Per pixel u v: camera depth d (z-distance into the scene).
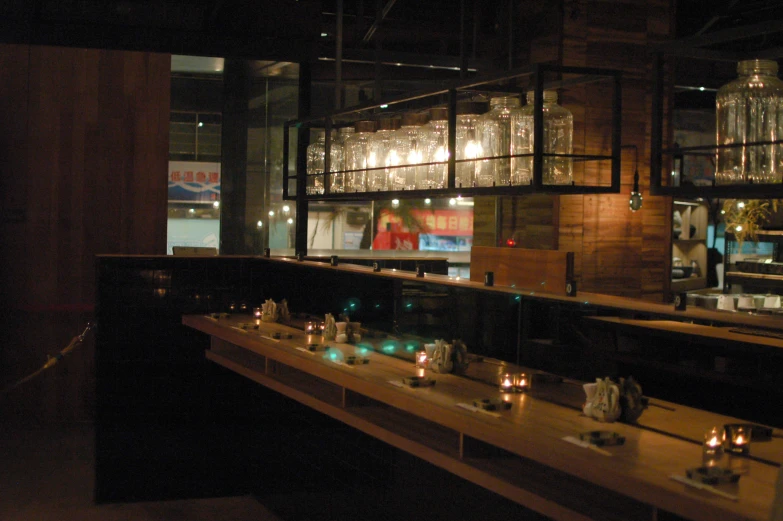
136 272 5.37
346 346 3.99
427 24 7.63
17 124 6.68
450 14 7.70
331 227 7.61
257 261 5.60
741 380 2.41
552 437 2.30
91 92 6.84
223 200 7.25
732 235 7.41
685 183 2.25
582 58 6.73
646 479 1.93
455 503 3.12
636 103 6.87
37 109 6.73
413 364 3.51
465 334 3.52
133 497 5.14
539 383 2.89
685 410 2.55
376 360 3.60
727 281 7.15
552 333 3.05
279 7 5.58
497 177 3.16
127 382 5.36
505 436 2.37
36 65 6.70
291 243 7.45
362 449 3.83
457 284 3.55
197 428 5.35
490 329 3.36
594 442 2.22
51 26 5.28
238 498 5.18
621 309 2.79
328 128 4.36
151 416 5.36
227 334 4.55
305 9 5.62
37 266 6.78
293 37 5.62
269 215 7.39
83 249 6.89
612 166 2.85
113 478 5.13
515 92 3.23
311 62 5.69
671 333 2.62
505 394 2.91
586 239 6.81
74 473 5.41
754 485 1.88
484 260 3.64
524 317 3.17
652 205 6.98
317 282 4.85
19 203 6.72
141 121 6.96
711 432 2.12
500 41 7.33
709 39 2.16
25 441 6.07
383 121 3.86
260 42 5.58
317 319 4.82
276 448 4.82
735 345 2.42
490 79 2.98
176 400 5.39
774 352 2.31
